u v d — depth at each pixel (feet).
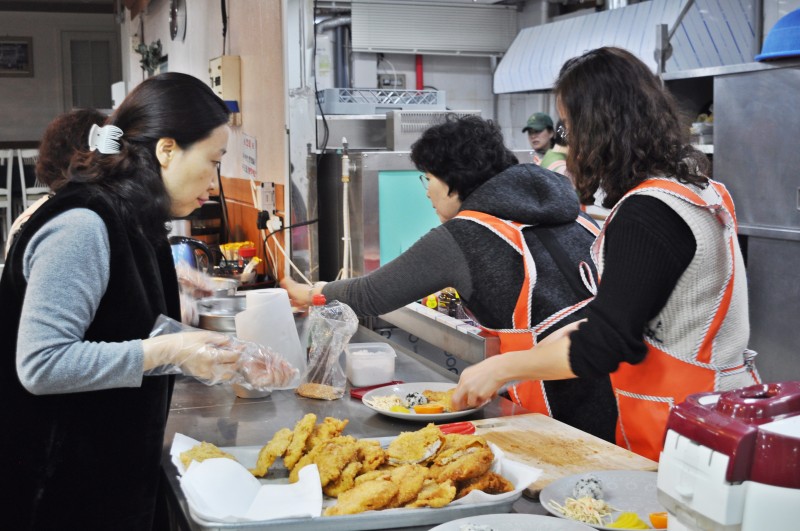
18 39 33.24
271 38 11.99
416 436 4.76
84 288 4.22
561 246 6.98
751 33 15.71
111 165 4.55
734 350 5.42
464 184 7.38
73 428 4.42
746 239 13.42
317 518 3.99
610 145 5.20
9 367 4.36
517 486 4.40
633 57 5.32
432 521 4.12
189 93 4.81
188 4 17.69
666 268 5.00
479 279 6.95
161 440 4.76
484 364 5.75
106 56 34.14
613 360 5.03
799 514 3.07
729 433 3.17
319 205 12.70
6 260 4.42
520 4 27.45
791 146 11.76
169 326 4.66
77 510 4.50
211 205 13.91
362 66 26.68
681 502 3.37
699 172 5.33
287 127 11.48
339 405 6.46
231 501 4.19
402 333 11.53
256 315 6.56
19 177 26.16
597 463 5.01
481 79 28.25
